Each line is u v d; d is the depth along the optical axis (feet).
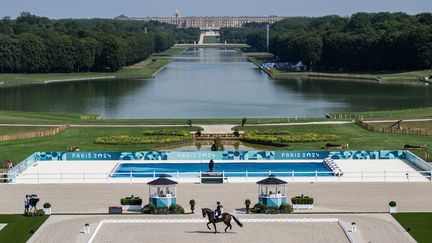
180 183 549.95
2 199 500.33
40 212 456.04
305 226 430.20
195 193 516.32
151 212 461.37
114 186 538.88
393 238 405.39
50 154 644.69
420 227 426.10
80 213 462.60
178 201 493.77
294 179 560.61
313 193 514.27
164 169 608.19
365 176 565.94
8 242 400.26
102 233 417.90
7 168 602.03
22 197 505.66
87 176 573.33
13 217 451.94
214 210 451.53
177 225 434.30
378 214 455.63
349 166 613.93
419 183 544.21
